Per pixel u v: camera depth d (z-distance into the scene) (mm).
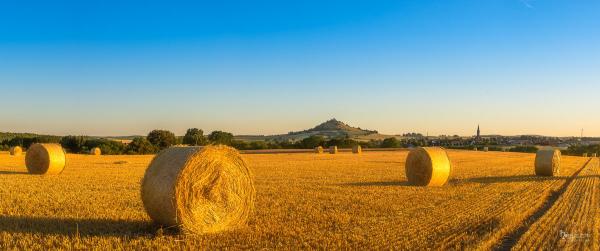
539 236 12367
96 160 45750
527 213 15680
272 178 26172
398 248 10875
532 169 36562
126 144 81438
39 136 96312
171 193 11789
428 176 23562
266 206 15922
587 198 19656
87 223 12594
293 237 11664
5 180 23125
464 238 11836
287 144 102312
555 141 168250
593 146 119438
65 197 17203
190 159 12016
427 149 24250
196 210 12055
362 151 80375
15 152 52125
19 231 11453
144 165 37469
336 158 52062
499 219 14164
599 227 13562
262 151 80938
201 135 92562
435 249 10906
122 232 11672
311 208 15633
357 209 15617
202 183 12180
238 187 12953
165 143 86062
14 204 15328
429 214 14883
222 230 12477
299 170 32500
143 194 12445
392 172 31219
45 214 13773
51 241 10523
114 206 15383
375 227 12828
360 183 23938
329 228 12688
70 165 37000
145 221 13016
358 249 10734
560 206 17375
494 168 37469
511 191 21172
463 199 18297
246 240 11383
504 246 11602
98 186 21047
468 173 32094
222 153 12609
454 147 114938
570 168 39969
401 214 14820
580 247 11312
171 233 12141
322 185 22531
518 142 161000
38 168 27641
